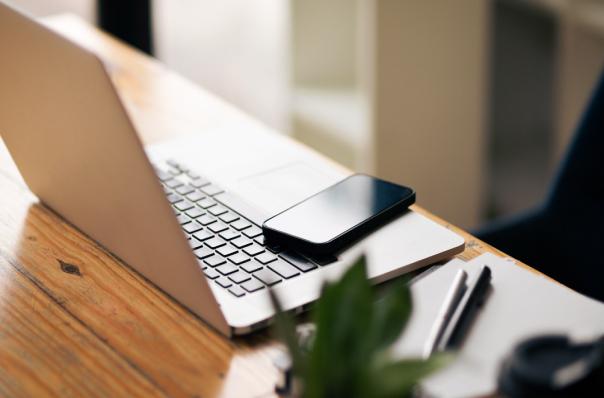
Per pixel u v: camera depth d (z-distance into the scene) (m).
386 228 0.91
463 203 2.42
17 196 1.03
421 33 2.21
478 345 0.73
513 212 2.46
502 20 2.27
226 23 2.40
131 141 0.74
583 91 2.34
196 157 1.09
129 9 2.04
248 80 2.45
